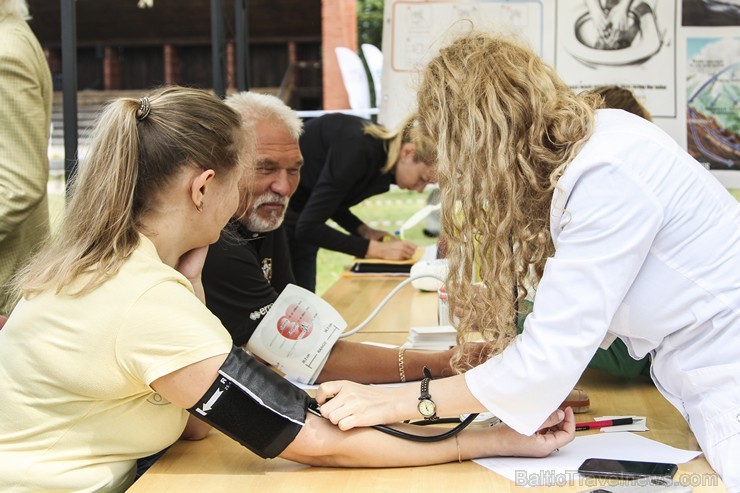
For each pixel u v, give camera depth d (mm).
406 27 3801
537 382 1353
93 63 20359
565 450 1504
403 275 3682
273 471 1438
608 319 1330
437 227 4328
